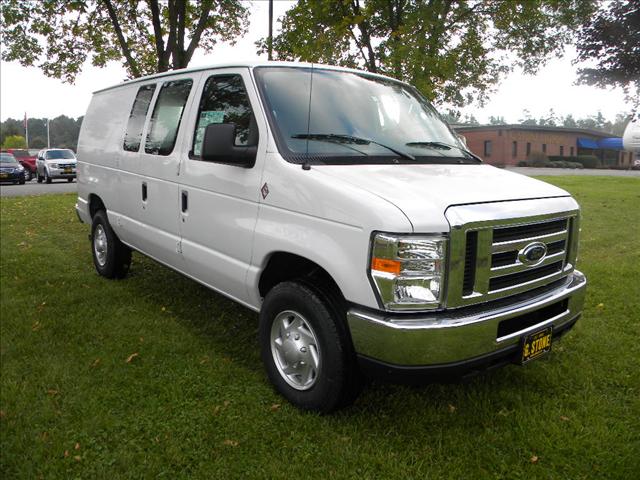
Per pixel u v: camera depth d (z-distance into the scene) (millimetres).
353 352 3043
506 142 50781
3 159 23812
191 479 2742
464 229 2736
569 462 2879
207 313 4984
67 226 9555
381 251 2701
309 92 3775
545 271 3250
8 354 4078
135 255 7121
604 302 5281
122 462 2846
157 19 13773
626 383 3654
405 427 3178
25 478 2740
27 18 14938
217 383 3676
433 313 2770
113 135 5613
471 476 2766
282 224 3287
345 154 3430
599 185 19297
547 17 13133
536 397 3486
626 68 14375
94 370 3842
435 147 3963
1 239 8289
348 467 2822
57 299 5324
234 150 3455
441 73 11078
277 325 3463
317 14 11484
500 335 2959
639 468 2818
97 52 16250
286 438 3061
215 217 3877
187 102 4359
